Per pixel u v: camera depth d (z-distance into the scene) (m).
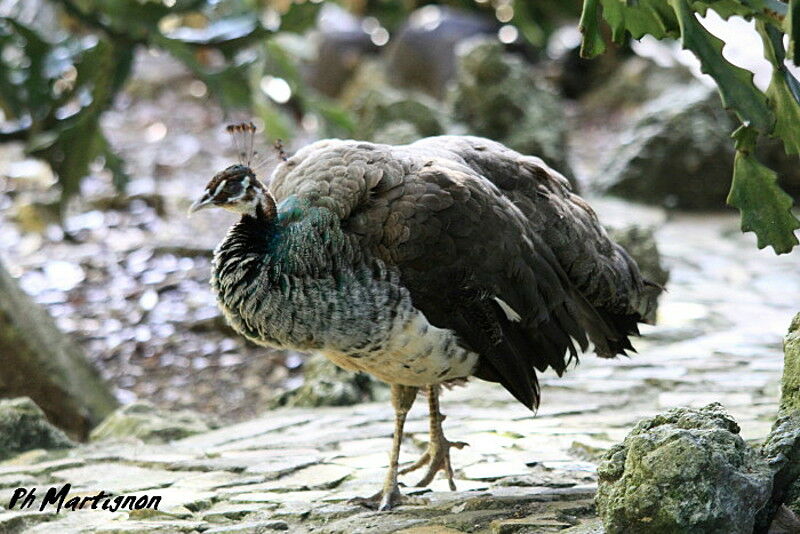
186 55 16.45
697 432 7.34
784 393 8.45
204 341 16.30
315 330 8.48
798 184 21.08
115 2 16.05
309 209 8.56
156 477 10.02
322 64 30.70
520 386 8.95
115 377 15.27
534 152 20.22
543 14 24.09
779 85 7.85
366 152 8.80
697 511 7.02
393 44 29.55
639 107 29.00
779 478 7.67
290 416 12.23
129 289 17.77
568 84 30.64
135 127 27.31
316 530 8.40
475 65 20.81
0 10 20.66
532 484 9.25
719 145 21.42
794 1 7.15
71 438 13.61
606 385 12.30
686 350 13.68
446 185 8.62
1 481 9.99
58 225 20.19
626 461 7.37
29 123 18.31
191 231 20.03
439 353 8.62
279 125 18.47
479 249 8.55
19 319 13.89
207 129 27.19
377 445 10.77
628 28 8.12
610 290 9.45
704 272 17.58
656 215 20.72
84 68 16.70
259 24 16.62
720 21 27.70
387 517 8.55
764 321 14.98
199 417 12.54
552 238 9.20
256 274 8.54
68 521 8.85
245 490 9.48
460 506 8.74
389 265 8.45
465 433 10.84
